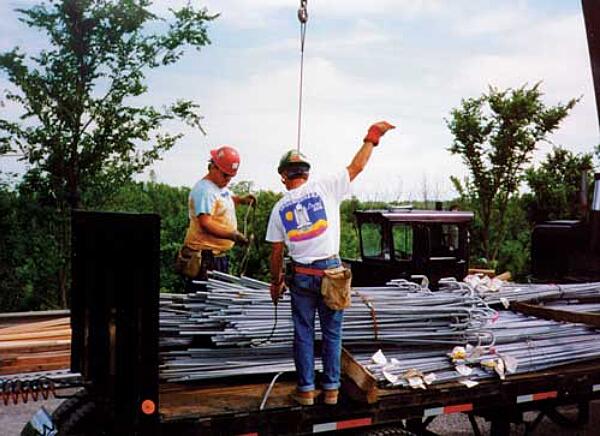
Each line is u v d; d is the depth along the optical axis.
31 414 6.57
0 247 10.23
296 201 4.08
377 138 4.22
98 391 4.11
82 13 9.98
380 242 8.30
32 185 10.27
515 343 5.24
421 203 14.29
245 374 4.42
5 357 5.93
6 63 9.70
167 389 4.28
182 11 10.59
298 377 4.04
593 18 6.02
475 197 13.68
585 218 8.27
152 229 3.60
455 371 4.64
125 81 10.46
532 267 8.95
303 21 5.48
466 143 13.48
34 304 10.45
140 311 3.65
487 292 6.15
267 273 11.23
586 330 5.66
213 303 4.66
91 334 4.31
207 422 3.75
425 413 4.48
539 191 13.30
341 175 4.14
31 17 9.83
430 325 4.89
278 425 3.98
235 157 5.66
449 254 8.34
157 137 10.85
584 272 8.20
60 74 10.09
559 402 5.36
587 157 13.11
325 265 4.02
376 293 5.15
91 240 4.31
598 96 6.16
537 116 13.21
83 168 10.40
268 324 4.51
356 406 4.16
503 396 4.73
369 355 4.69
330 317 4.07
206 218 5.52
